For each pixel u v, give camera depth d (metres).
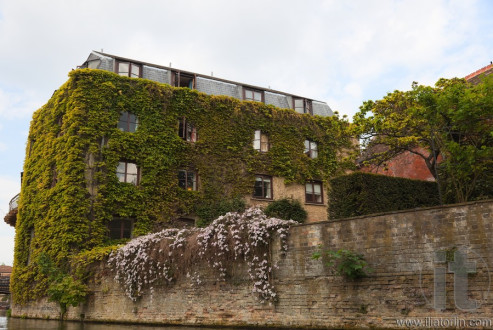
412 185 16.53
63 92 21.84
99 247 18.53
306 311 11.15
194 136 23.48
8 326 14.41
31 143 25.11
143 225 20.62
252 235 12.34
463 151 13.21
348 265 10.43
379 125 17.62
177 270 13.80
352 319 10.38
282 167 25.16
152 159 21.55
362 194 15.29
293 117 26.50
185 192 22.19
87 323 15.70
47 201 20.94
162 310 13.93
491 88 12.98
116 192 20.36
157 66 24.69
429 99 14.45
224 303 12.56
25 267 21.78
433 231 9.71
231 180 23.58
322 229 11.33
